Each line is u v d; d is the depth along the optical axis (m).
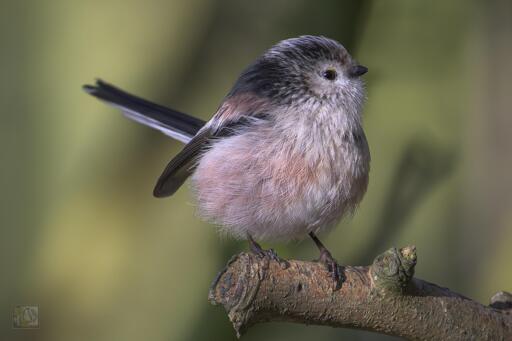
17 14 14.81
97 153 12.52
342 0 10.94
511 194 10.69
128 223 11.87
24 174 13.99
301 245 10.76
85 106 14.79
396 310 6.31
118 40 15.17
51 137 14.43
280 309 6.20
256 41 11.42
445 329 6.38
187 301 11.30
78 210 12.12
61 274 12.05
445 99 11.68
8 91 14.51
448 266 11.16
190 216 11.94
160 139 11.83
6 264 13.13
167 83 11.72
